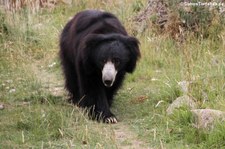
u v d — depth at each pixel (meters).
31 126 12.55
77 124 12.74
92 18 14.16
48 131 12.18
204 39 18.91
